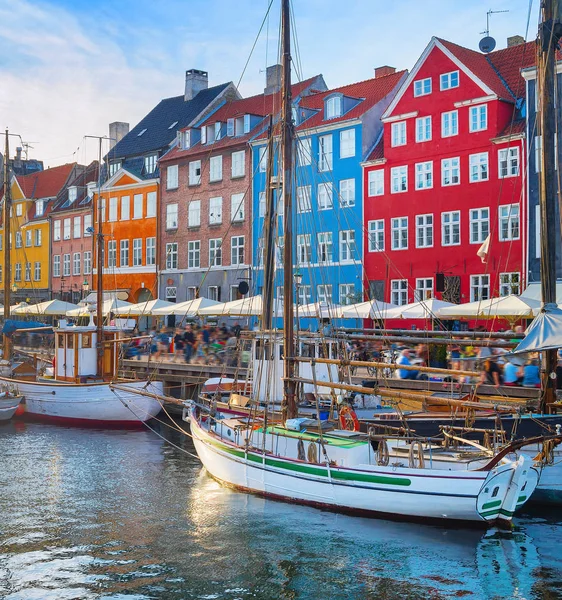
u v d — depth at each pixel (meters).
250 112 48.91
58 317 56.62
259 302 29.83
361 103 42.94
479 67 36.75
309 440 16.06
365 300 37.06
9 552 13.38
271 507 15.82
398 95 38.91
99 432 25.75
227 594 11.55
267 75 50.56
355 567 12.52
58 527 14.77
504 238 34.44
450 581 11.93
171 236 52.28
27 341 44.72
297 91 48.53
